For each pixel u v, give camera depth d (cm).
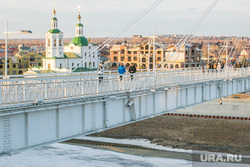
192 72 5512
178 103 5034
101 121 3597
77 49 15475
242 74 7456
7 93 2698
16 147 2752
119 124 3847
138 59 17838
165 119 9875
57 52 14450
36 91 2894
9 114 2634
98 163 6725
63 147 7775
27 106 2762
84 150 7588
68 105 3116
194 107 10900
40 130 2930
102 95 3544
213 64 7319
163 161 6869
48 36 14400
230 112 10656
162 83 4681
